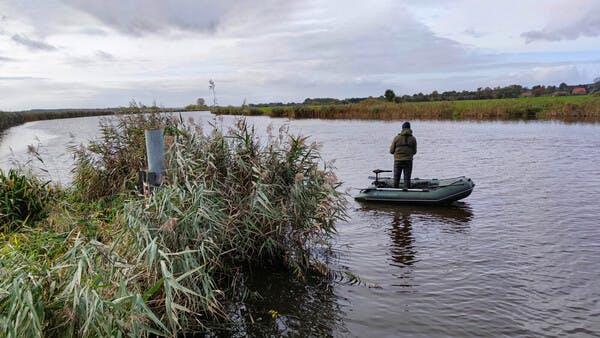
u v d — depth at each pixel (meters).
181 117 6.99
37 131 34.62
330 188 6.00
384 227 7.91
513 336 4.13
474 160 15.74
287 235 5.82
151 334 4.12
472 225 7.87
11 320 3.08
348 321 4.49
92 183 7.62
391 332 4.26
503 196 10.08
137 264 3.97
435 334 4.20
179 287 3.59
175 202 4.87
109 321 3.30
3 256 3.92
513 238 7.03
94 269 3.79
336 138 25.11
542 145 19.19
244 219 5.61
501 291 5.11
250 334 4.26
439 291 5.15
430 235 7.36
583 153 16.47
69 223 5.53
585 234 7.11
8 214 6.16
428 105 45.16
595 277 5.44
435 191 9.39
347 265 6.04
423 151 18.42
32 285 3.39
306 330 4.33
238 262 5.88
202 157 6.03
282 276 5.62
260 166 5.99
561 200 9.48
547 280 5.39
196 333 4.27
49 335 3.34
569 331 4.21
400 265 6.01
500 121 34.72
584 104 34.31
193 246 4.67
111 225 4.94
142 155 7.62
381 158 17.17
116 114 8.33
